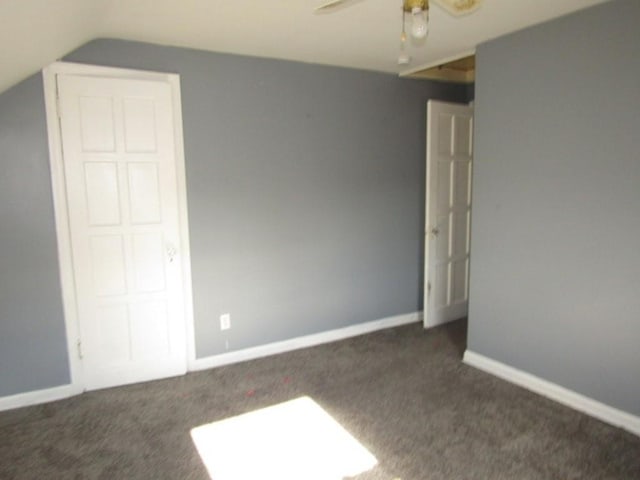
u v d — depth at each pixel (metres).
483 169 3.13
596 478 2.11
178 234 3.14
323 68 3.61
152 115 2.97
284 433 2.52
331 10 2.09
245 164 3.36
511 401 2.82
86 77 2.77
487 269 3.17
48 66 2.67
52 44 2.30
